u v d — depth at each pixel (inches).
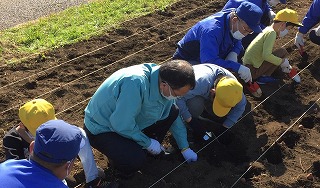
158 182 153.5
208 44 175.6
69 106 199.0
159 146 149.0
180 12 293.9
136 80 133.0
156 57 239.8
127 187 153.3
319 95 209.2
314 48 247.3
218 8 301.6
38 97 204.2
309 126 189.9
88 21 281.7
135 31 266.5
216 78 158.1
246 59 203.0
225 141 173.9
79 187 153.4
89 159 138.8
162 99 138.8
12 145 136.0
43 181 94.2
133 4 306.0
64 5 333.1
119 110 134.3
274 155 169.9
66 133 96.3
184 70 125.0
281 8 300.0
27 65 227.9
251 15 167.5
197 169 160.2
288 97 206.2
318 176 162.6
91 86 213.9
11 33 264.4
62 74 222.1
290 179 159.0
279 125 185.9
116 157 146.6
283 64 209.5
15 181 92.4
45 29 270.2
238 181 157.0
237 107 167.3
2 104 198.4
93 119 144.3
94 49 245.1
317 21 229.6
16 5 329.7
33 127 127.3
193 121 167.6
